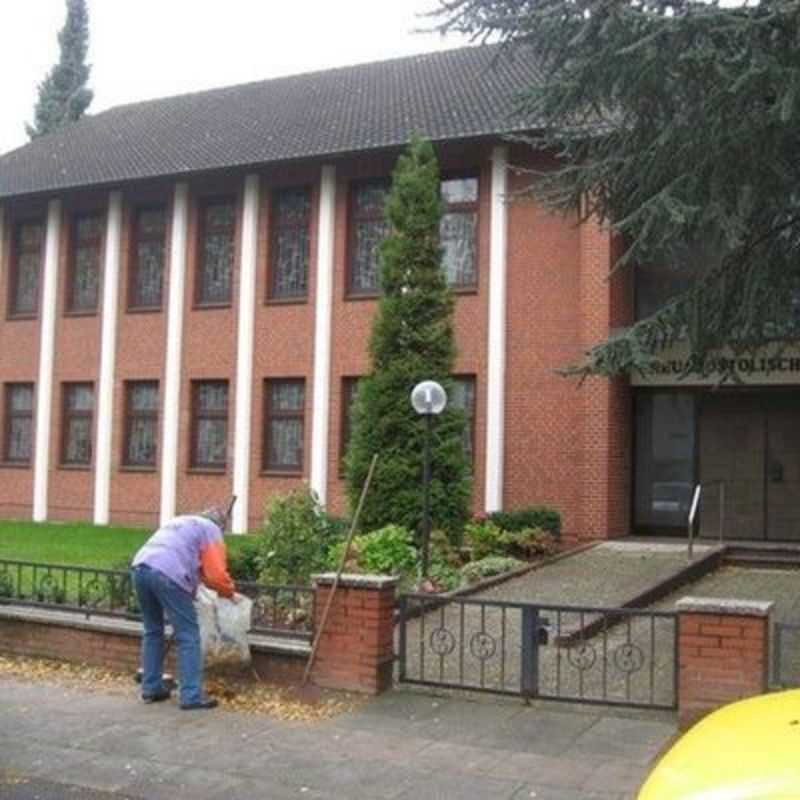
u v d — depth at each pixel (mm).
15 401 25562
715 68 7684
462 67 24828
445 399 14094
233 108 26469
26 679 8875
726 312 9484
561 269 19625
